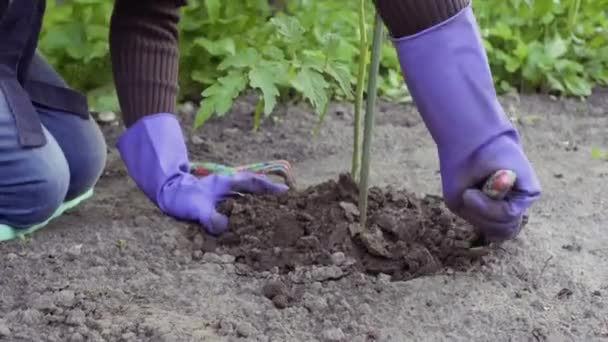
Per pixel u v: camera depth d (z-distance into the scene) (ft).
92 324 7.63
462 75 7.79
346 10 12.83
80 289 8.00
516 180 7.86
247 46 11.51
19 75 8.75
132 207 9.34
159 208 8.89
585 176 10.26
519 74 13.07
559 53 12.95
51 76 9.24
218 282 8.12
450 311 7.84
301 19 12.19
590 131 11.67
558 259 8.48
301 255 8.33
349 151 10.96
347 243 8.36
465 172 7.87
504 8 13.52
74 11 11.71
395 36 7.89
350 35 12.51
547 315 7.84
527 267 8.33
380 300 7.95
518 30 13.61
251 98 12.26
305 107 12.09
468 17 7.82
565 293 8.06
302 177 10.19
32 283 8.09
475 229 8.47
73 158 9.20
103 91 11.53
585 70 13.56
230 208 8.70
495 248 8.50
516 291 8.08
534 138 11.37
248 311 7.82
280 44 11.04
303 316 7.79
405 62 7.86
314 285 8.05
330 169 10.43
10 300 7.93
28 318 7.69
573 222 9.19
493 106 7.85
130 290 8.03
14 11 8.58
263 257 8.34
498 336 7.61
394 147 11.05
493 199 7.84
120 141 8.95
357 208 8.59
